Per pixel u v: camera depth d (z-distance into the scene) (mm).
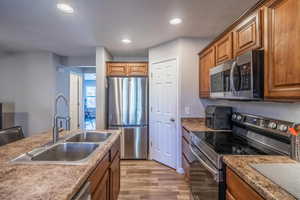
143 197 2453
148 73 4008
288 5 1149
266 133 1729
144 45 3723
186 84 3223
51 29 2846
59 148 1762
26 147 1615
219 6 2141
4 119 4312
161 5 2109
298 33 1075
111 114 3912
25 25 2686
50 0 1989
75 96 5844
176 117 3305
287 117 1557
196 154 2012
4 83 4328
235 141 1886
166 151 3551
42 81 4336
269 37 1334
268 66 1345
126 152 3920
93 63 4902
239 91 1604
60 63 4789
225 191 1395
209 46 2654
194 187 2107
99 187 1472
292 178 999
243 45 1723
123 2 2037
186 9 2213
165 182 2877
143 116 3932
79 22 2580
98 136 2375
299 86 1076
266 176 1022
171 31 2926
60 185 923
